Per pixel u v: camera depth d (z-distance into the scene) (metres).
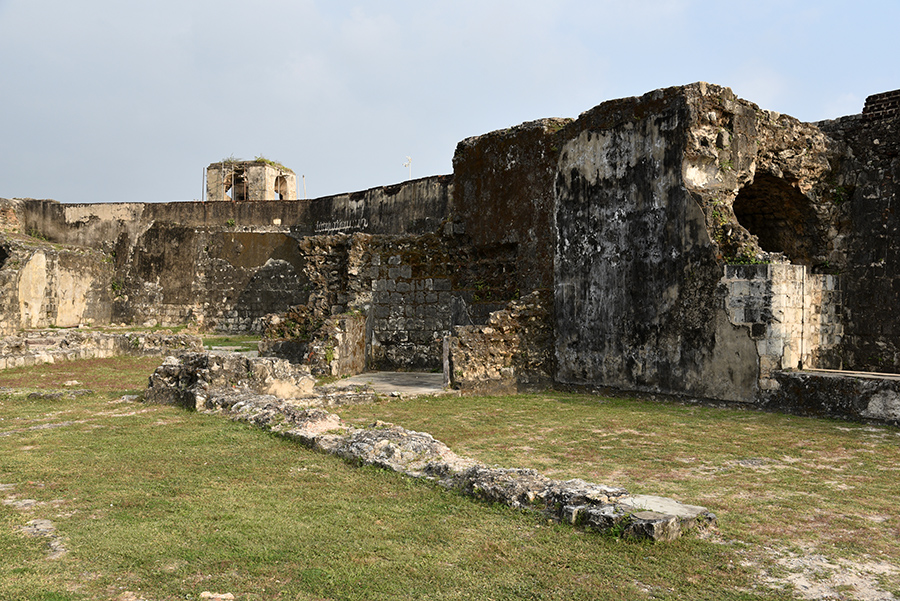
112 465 6.48
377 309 17.09
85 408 10.04
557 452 7.52
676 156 11.43
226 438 7.71
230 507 5.17
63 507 5.18
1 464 6.50
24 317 25.78
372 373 16.22
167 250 30.59
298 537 4.50
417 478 5.91
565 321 13.40
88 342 20.14
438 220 24.31
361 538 4.49
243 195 36.50
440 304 16.64
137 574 3.89
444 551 4.26
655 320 11.75
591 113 13.03
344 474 6.14
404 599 3.59
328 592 3.67
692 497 5.63
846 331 13.34
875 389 9.15
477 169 15.93
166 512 5.06
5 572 3.88
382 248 17.19
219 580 3.81
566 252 13.50
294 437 7.51
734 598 3.65
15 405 10.34
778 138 12.48
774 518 5.05
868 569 4.09
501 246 15.38
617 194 12.48
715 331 10.86
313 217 29.03
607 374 12.56
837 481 6.27
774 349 10.26
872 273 13.03
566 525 4.68
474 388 12.67
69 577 3.84
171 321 30.33
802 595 3.71
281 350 16.95
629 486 5.99
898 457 7.25
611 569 3.97
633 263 12.16
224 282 29.92
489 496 5.29
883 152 12.95
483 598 3.62
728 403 10.66
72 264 28.64
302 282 28.78
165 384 10.66
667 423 9.35
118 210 31.16
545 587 3.75
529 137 14.55
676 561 4.09
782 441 8.09
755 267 10.41
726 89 11.59
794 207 13.65
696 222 11.11
